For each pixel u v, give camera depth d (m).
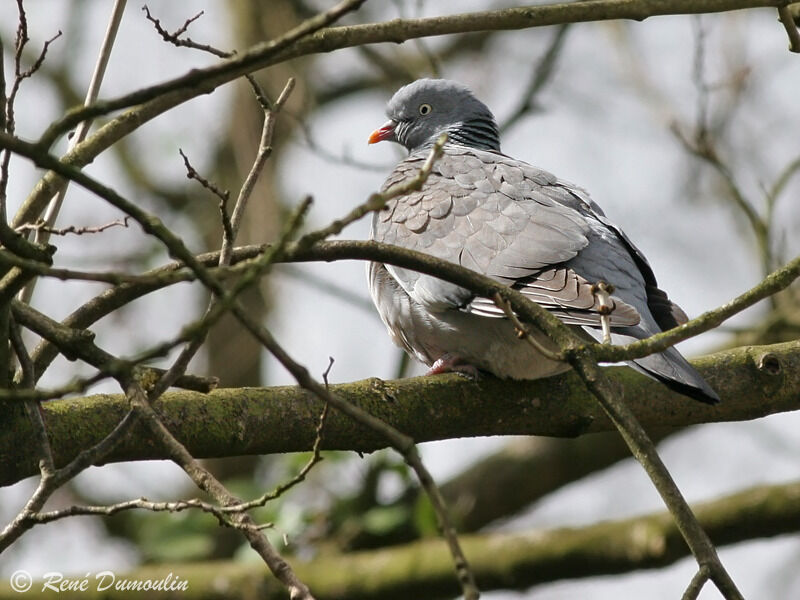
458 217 10.14
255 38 19.05
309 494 14.55
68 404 7.95
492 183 10.44
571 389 9.21
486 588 13.96
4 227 6.55
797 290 14.18
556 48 15.48
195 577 13.94
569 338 6.89
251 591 13.77
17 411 7.74
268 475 17.39
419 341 10.30
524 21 7.94
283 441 8.36
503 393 9.12
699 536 6.21
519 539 14.03
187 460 6.38
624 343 8.03
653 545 13.47
